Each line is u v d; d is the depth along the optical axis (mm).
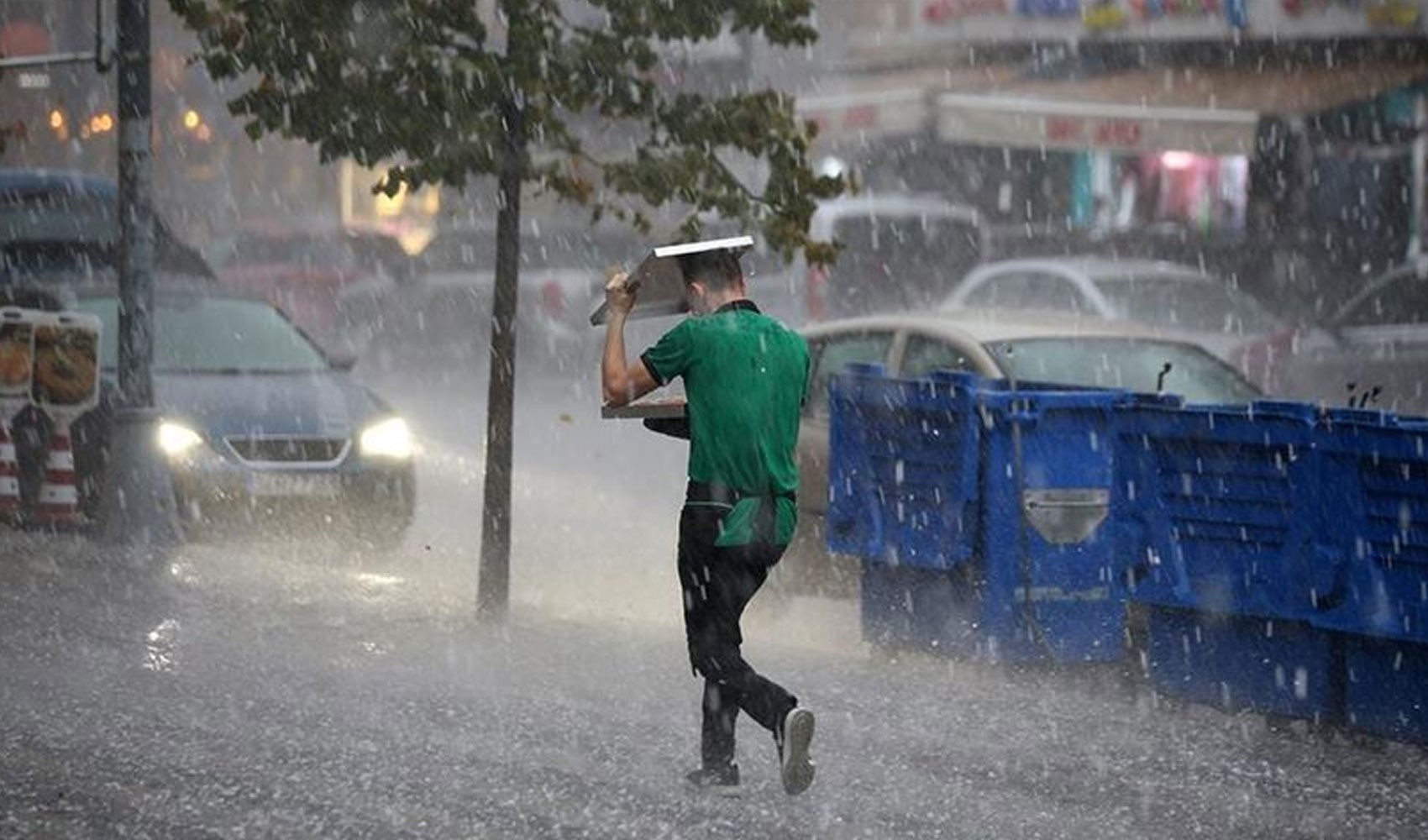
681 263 20109
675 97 29703
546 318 72062
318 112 28000
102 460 36438
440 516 41000
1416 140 70875
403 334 77000
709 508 19625
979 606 26031
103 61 34562
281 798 19375
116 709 22859
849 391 27203
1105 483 26125
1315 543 23297
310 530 34750
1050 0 80000
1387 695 22953
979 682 25844
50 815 18750
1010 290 55312
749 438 19625
